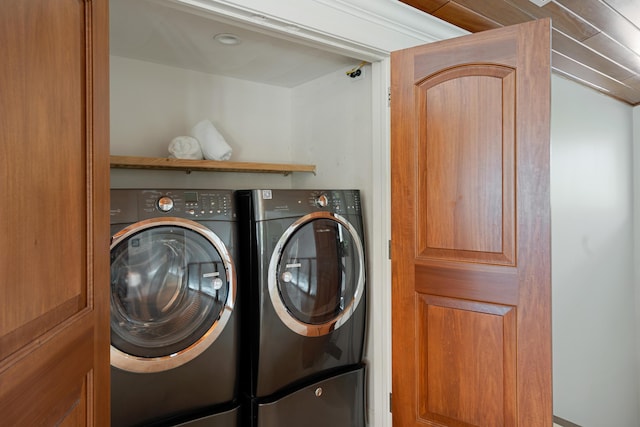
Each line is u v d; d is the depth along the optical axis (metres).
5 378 0.50
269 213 1.71
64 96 0.68
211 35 1.84
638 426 3.76
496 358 1.50
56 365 0.64
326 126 2.44
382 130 1.90
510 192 1.47
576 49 2.26
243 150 2.57
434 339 1.64
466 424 1.57
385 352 1.95
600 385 3.47
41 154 0.60
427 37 1.90
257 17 1.38
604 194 3.45
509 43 1.46
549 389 1.40
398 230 1.72
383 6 1.69
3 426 0.50
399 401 1.73
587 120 3.24
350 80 2.25
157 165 1.93
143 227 1.41
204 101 2.40
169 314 1.47
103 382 0.85
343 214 1.98
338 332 1.92
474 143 1.53
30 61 0.57
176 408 1.48
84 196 0.76
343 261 1.96
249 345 1.69
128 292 1.38
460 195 1.57
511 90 1.46
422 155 1.66
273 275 1.70
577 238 3.19
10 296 0.52
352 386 1.96
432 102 1.63
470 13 1.81
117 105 2.12
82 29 0.75
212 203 1.60
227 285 1.62
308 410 1.80
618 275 3.62
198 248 1.55
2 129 0.51
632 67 2.59
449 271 1.60
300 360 1.79
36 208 0.59
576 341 3.21
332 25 1.56
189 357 1.50
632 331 3.77
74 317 0.71
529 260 1.43
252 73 2.42
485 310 1.52
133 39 1.89
